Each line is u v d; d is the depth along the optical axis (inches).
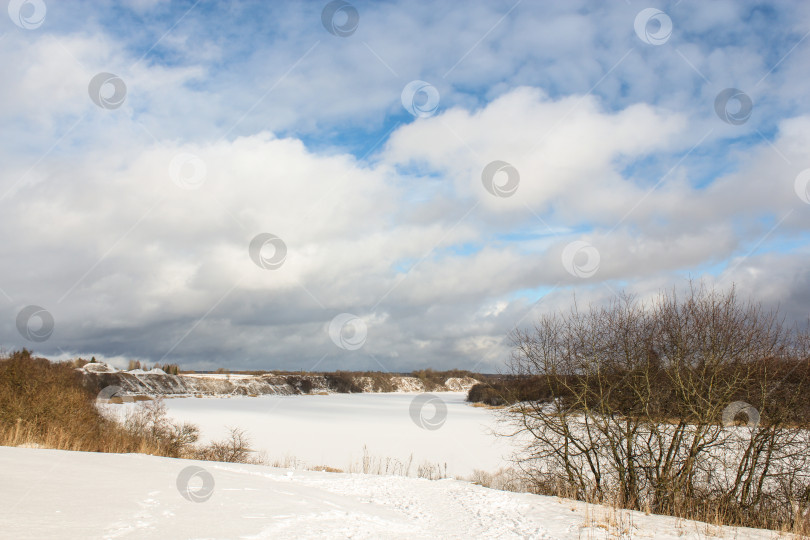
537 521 391.2
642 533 364.5
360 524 322.7
